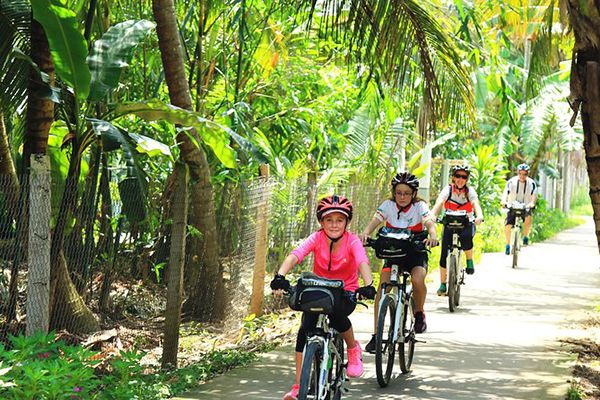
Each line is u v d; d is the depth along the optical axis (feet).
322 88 54.03
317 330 22.06
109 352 31.24
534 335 37.91
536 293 51.55
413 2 36.73
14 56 31.19
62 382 20.94
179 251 29.66
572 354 33.96
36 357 23.29
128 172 33.45
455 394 27.20
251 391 26.84
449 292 43.34
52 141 33.78
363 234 30.40
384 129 59.16
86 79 29.63
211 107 47.16
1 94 31.55
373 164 58.85
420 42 38.37
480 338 36.81
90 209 32.99
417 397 26.73
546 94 92.48
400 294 28.84
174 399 25.54
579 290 53.52
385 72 39.60
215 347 33.99
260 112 52.03
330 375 22.79
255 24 46.26
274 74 49.90
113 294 36.60
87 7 37.63
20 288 30.53
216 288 37.29
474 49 45.73
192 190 37.45
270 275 43.93
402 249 29.04
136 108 31.30
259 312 40.14
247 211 37.06
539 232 98.17
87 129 31.01
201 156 37.29
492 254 75.87
